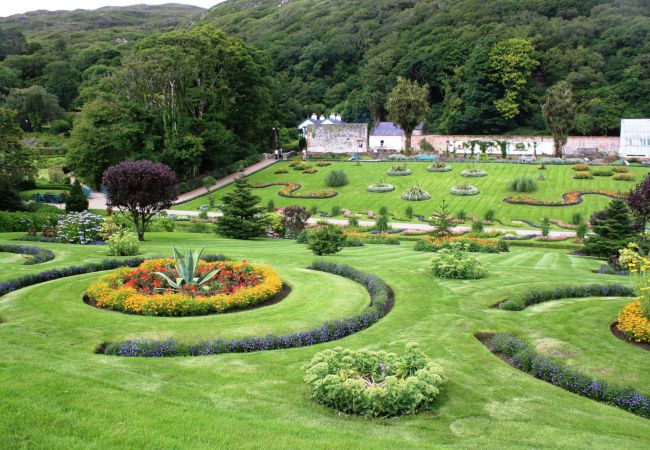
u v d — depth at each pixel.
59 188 59.31
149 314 14.34
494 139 80.50
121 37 159.50
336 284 18.20
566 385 10.34
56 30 193.75
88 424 6.98
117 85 62.25
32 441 6.46
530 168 62.69
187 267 16.39
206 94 67.62
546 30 95.12
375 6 132.38
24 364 9.03
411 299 16.34
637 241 26.72
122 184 28.14
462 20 107.50
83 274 19.16
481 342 12.84
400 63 103.19
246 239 35.50
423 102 71.94
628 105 84.25
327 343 12.52
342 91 112.75
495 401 9.55
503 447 7.79
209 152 67.50
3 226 32.38
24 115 97.88
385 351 11.17
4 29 133.00
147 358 11.17
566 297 17.27
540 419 8.88
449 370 10.94
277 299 16.45
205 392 9.40
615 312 14.90
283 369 10.71
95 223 29.00
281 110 97.56
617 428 8.59
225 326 13.36
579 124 82.19
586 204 50.16
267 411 8.70
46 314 14.09
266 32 140.50
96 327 13.11
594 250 28.88
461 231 41.56
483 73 90.19
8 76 105.31
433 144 83.94
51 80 107.38
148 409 7.56
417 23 116.31
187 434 6.89
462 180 60.16
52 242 28.08
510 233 40.12
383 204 54.25
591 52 91.88
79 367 10.26
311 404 9.12
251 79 75.19
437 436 8.16
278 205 55.97
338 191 59.53
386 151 83.75
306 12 146.62
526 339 12.84
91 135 57.59
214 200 57.72
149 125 60.97
